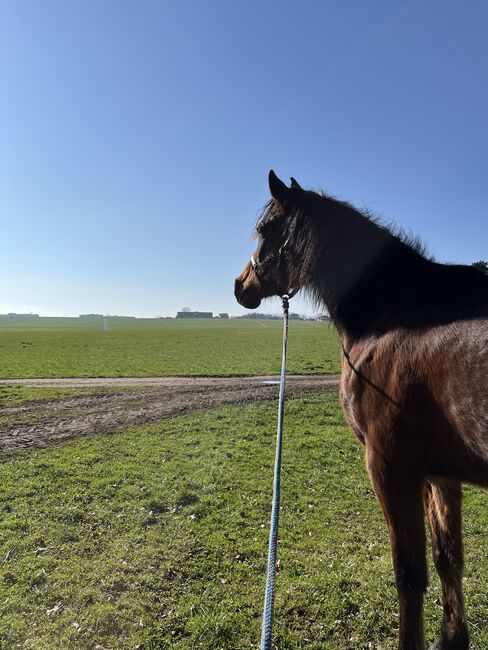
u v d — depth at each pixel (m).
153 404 12.97
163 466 7.21
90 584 3.89
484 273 2.29
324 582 3.87
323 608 3.52
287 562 4.30
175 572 4.10
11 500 5.84
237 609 3.56
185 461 7.52
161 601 3.66
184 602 3.64
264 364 24.75
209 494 6.02
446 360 2.00
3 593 3.76
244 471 7.02
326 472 7.04
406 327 2.27
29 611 3.53
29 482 6.48
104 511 5.45
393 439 2.24
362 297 2.62
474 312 2.07
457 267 2.38
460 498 2.64
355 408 2.53
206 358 28.53
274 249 3.40
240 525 5.12
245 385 16.72
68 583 3.90
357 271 2.66
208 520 5.22
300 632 3.28
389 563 4.22
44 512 5.43
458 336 2.01
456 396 1.92
